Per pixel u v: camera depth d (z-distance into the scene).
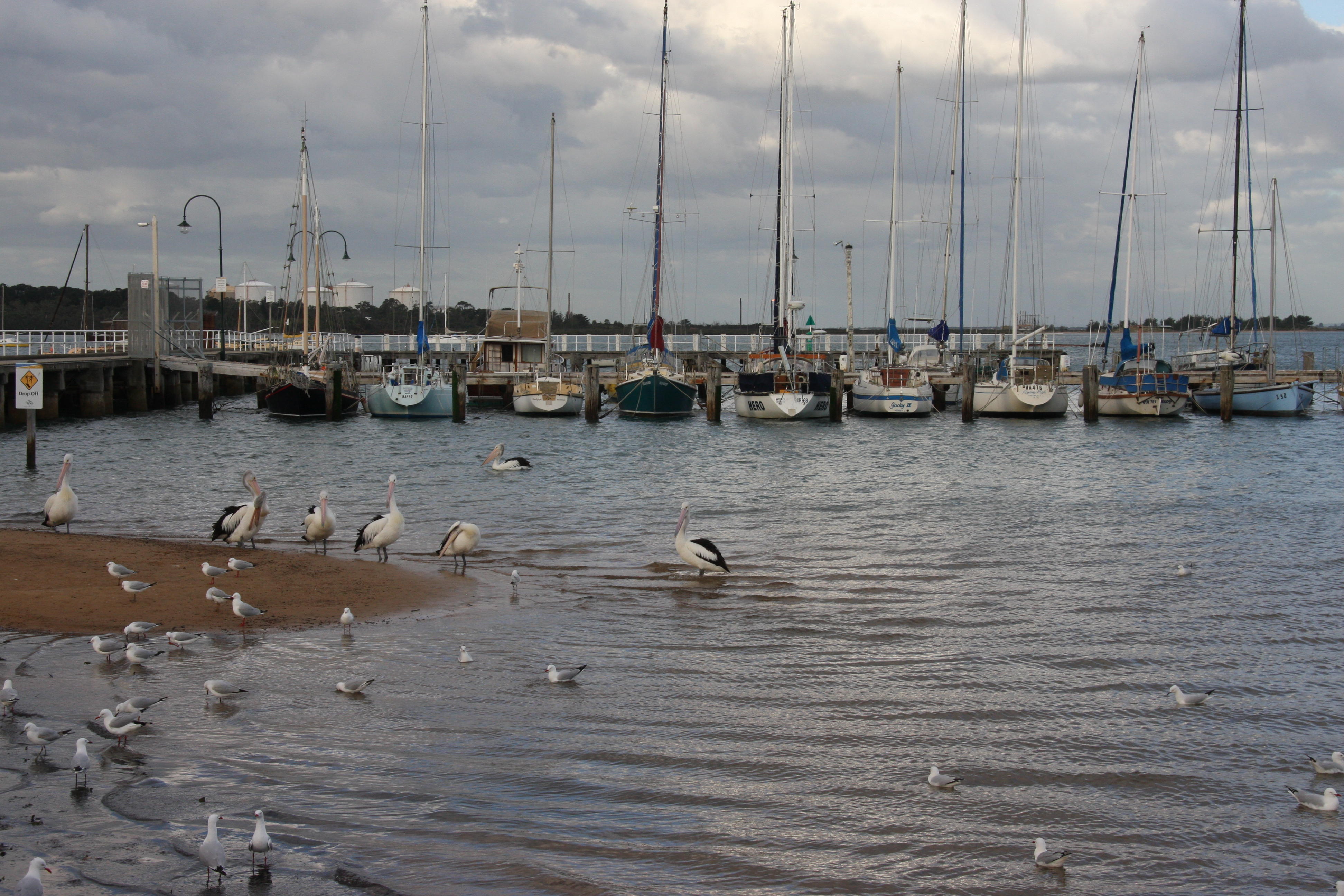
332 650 14.61
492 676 13.71
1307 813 10.34
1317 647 15.67
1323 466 39.56
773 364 60.31
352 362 72.75
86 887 8.27
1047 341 80.00
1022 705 13.10
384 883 8.58
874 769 11.14
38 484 31.36
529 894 8.52
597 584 19.03
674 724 12.23
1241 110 62.44
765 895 8.68
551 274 65.38
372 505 28.64
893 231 66.56
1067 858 9.40
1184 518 27.39
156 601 16.36
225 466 36.78
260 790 10.17
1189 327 84.62
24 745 11.04
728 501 30.16
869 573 20.28
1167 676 14.29
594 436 50.50
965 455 43.75
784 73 59.56
